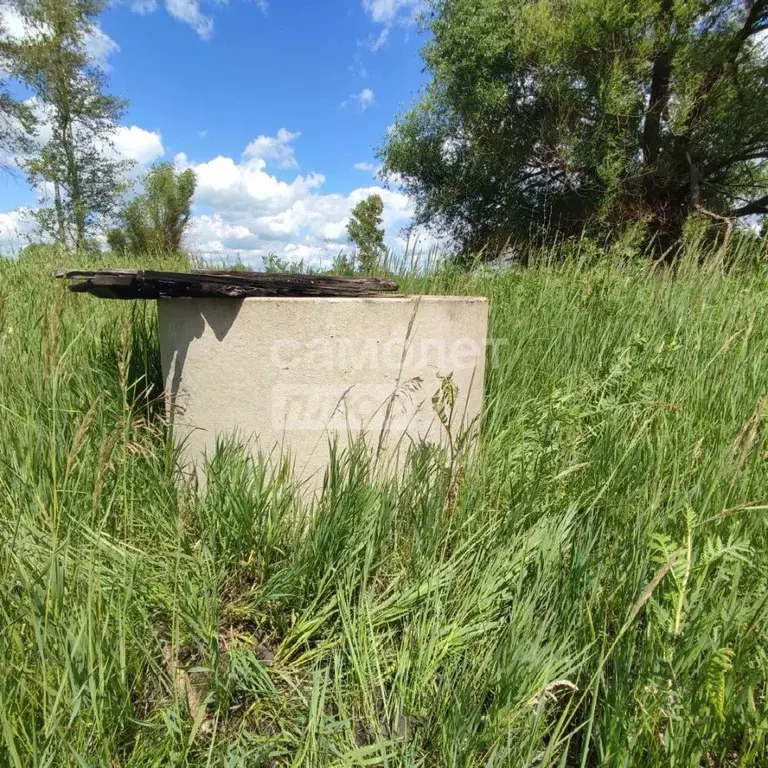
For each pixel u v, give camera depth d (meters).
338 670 1.40
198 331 2.24
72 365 2.54
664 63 12.38
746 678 1.16
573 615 1.41
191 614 1.53
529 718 1.17
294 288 2.44
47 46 19.52
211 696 1.31
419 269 4.94
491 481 2.06
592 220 12.26
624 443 2.03
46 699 1.11
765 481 1.79
